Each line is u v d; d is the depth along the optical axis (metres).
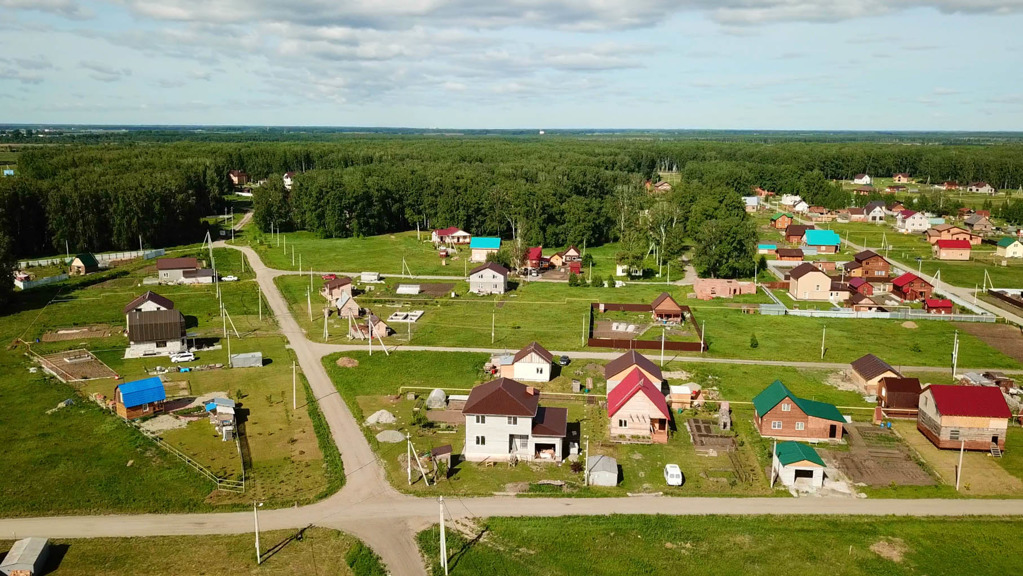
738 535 51.22
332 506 55.00
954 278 135.62
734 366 86.69
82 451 63.34
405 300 118.38
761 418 67.88
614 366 79.81
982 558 48.56
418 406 74.38
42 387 78.25
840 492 57.50
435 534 51.16
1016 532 51.53
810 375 83.75
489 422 63.16
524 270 140.88
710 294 122.62
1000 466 61.97
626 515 53.72
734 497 56.69
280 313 110.44
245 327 102.75
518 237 166.38
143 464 61.19
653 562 48.19
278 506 54.91
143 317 91.00
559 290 127.69
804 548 49.78
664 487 58.25
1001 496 56.78
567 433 68.62
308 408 73.44
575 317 108.94
